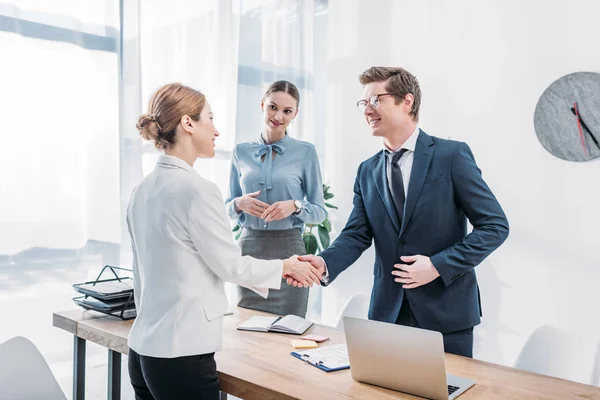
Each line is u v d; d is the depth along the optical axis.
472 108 3.34
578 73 2.92
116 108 2.91
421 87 3.59
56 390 1.77
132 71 3.00
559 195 3.01
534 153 3.10
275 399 1.37
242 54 3.63
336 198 4.09
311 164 2.74
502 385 1.42
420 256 1.68
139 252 1.50
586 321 2.91
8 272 2.56
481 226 1.68
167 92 1.51
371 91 1.80
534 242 3.10
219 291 1.49
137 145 3.02
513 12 3.16
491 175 3.27
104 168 2.87
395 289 1.84
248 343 1.79
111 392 1.99
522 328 3.14
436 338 1.25
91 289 2.07
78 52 2.78
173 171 1.47
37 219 2.65
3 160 2.54
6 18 2.55
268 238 2.61
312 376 1.48
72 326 2.01
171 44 3.21
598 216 2.88
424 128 3.57
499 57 3.23
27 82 2.61
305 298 2.78
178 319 1.38
